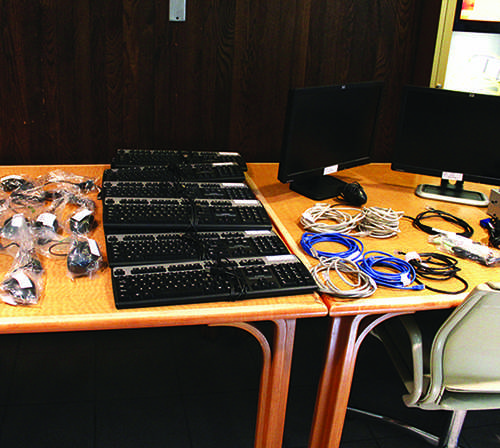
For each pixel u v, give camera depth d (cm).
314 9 247
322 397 168
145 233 171
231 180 218
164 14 233
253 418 210
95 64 235
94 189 208
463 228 198
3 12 219
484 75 257
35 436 195
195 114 253
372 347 255
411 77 273
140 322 134
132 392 219
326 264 163
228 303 142
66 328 131
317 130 209
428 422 213
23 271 142
